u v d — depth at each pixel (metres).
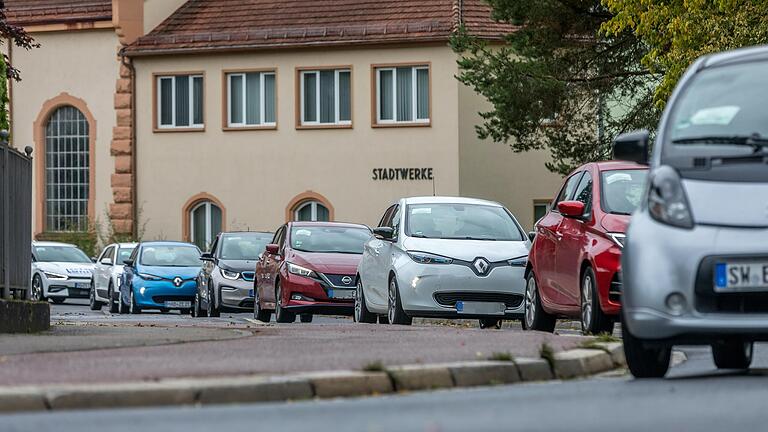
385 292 46.06
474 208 46.62
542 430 15.16
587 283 34.19
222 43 93.38
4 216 36.09
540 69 74.25
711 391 19.89
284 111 92.81
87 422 16.92
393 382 21.36
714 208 21.44
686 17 53.50
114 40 96.81
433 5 91.56
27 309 35.97
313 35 91.25
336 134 91.75
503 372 22.91
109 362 23.00
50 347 26.77
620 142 22.94
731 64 23.48
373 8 92.62
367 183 91.06
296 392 20.11
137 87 96.12
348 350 25.91
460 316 43.56
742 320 20.94
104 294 78.88
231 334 33.44
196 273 70.81
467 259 43.62
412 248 44.34
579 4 75.00
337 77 91.88
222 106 94.06
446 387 21.94
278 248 57.12
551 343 27.81
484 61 76.25
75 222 98.31
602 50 76.00
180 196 95.25
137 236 95.94
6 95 42.50
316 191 92.06
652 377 23.33
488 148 90.25
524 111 74.88
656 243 21.42
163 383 19.56
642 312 21.41
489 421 16.23
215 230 95.12
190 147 94.94
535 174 91.00
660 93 54.19
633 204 34.75
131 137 96.12
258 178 93.44
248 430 15.75
